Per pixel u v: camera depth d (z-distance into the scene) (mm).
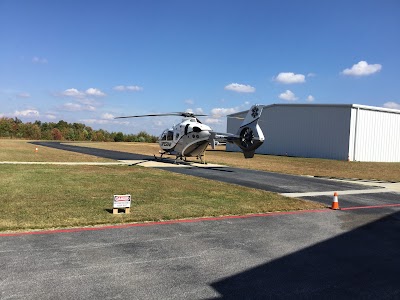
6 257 5570
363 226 8781
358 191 15008
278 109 41062
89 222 7738
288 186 15406
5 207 8781
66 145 51562
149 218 8344
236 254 6227
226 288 4812
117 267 5371
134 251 6125
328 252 6594
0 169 16875
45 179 13984
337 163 31062
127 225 7785
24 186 12055
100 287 4652
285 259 6094
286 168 24953
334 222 9094
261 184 15578
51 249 6023
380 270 5777
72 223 7605
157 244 6570
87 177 15172
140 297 4422
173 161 26297
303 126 38375
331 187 15836
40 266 5270
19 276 4883
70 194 10938
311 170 24281
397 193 14984
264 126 42812
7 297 4266
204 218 8766
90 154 31719
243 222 8586
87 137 98250
